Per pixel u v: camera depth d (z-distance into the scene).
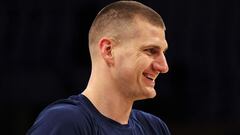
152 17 3.39
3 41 9.71
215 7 10.20
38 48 9.70
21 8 9.91
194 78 9.70
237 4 10.20
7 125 9.31
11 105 9.39
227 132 9.51
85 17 9.80
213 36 10.07
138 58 3.29
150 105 9.39
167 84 9.52
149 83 3.34
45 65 9.59
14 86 9.48
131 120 3.61
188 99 9.52
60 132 3.06
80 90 9.38
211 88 9.65
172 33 10.10
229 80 9.72
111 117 3.40
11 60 9.62
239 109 9.52
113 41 3.36
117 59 3.34
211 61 9.86
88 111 3.31
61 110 3.18
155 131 3.74
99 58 3.44
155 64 3.32
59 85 9.46
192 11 10.19
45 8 9.91
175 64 9.80
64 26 9.80
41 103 9.41
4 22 9.82
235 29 10.09
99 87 3.42
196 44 10.03
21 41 9.73
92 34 3.51
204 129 9.48
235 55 9.91
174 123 9.45
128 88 3.35
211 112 9.51
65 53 9.63
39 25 9.83
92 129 3.23
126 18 3.35
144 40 3.30
